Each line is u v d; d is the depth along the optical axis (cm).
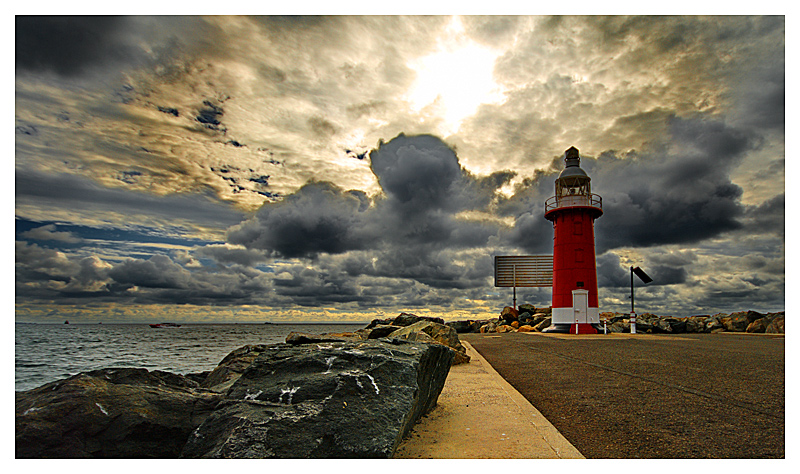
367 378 483
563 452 444
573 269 3122
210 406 538
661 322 3619
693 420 552
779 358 1223
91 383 528
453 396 720
